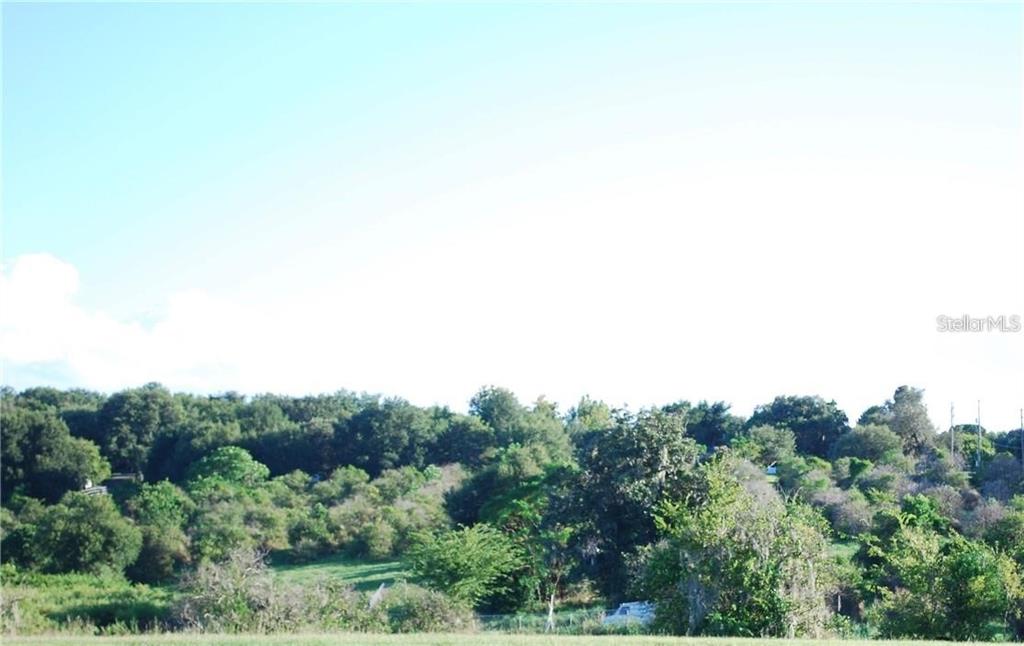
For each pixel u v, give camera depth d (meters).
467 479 60.69
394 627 29.06
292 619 26.98
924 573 22.94
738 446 66.44
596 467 40.47
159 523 55.44
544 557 38.62
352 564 54.94
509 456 58.00
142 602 34.28
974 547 23.89
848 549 39.41
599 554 39.12
